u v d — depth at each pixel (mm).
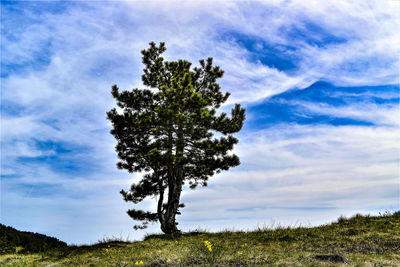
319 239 9461
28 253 11102
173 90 15938
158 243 11414
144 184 17047
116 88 16031
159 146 15391
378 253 7527
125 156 16438
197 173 17484
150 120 14914
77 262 9133
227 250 8797
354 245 8312
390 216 11984
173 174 16500
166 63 17391
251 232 12477
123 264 8258
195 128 15562
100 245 12297
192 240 11391
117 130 15492
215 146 15516
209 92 18016
